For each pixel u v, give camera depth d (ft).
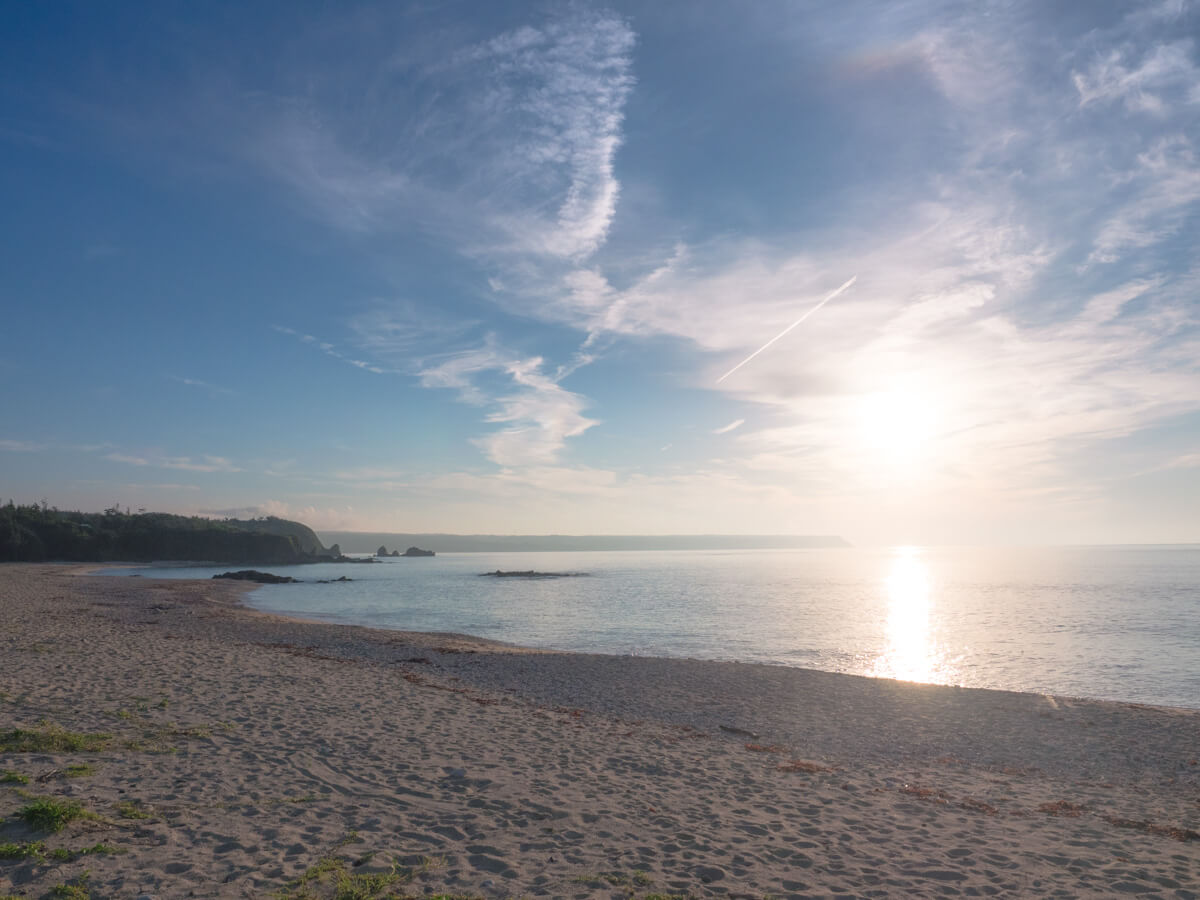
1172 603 170.09
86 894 17.43
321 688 52.16
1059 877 23.66
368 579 326.44
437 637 105.40
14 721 34.63
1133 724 53.06
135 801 24.63
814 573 380.99
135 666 56.03
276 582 291.58
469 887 19.72
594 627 129.29
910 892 21.71
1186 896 22.33
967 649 100.48
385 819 25.09
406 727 41.32
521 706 53.06
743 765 38.60
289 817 24.53
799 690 64.49
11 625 83.76
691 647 103.65
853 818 29.58
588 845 23.91
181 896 17.72
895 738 48.55
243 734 36.37
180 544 457.27
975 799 34.53
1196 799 36.04
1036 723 53.21
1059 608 161.27
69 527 418.72
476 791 29.60
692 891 20.56
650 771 35.73
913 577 328.70
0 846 19.49
